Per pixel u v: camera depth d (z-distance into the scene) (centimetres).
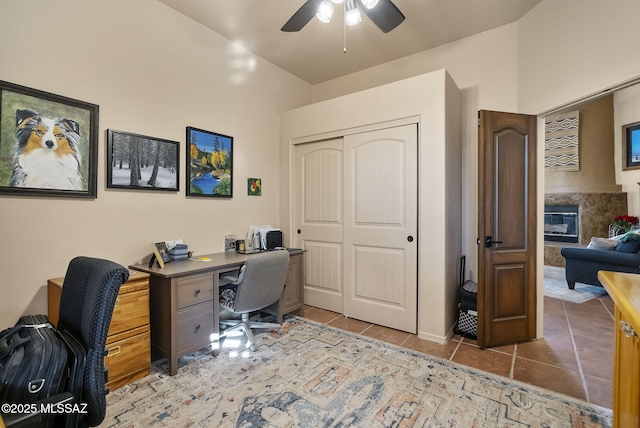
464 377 201
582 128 623
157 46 251
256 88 340
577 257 422
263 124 349
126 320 194
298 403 174
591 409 168
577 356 232
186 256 257
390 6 197
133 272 210
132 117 235
